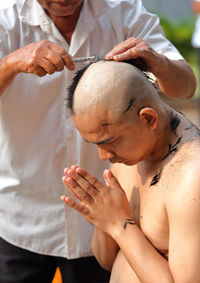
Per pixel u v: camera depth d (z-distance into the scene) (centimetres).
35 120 352
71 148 354
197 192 220
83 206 256
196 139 239
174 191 228
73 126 352
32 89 347
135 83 231
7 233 370
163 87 318
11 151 356
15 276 375
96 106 227
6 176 364
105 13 354
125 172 282
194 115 948
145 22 366
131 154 237
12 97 348
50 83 345
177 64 321
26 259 373
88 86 230
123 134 231
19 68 292
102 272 385
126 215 253
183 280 221
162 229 239
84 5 346
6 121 352
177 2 1445
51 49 286
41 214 364
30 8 346
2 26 343
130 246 244
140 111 229
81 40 348
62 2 312
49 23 343
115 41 361
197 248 219
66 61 284
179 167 233
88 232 369
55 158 356
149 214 245
